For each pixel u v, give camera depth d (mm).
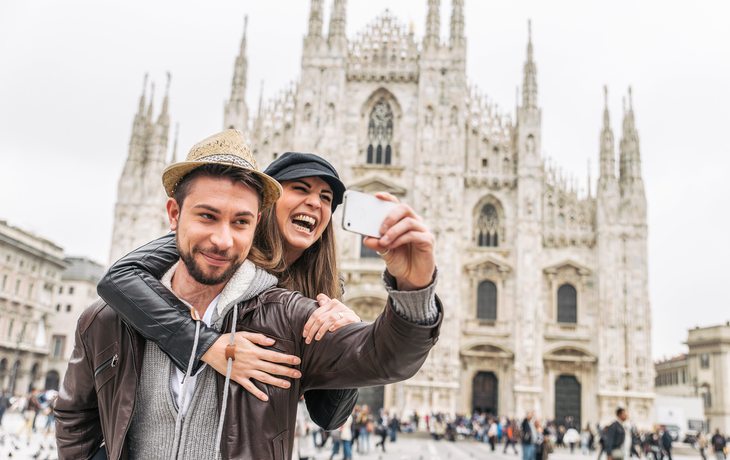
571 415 53938
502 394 54062
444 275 54750
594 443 48906
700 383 95062
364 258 55156
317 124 58688
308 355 3156
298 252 4320
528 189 56750
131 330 3178
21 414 63531
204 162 3098
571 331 55000
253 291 3258
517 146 58125
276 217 4082
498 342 54656
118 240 58188
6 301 80625
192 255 3100
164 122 61156
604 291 54875
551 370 54719
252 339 3047
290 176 4082
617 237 55781
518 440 42812
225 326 3178
